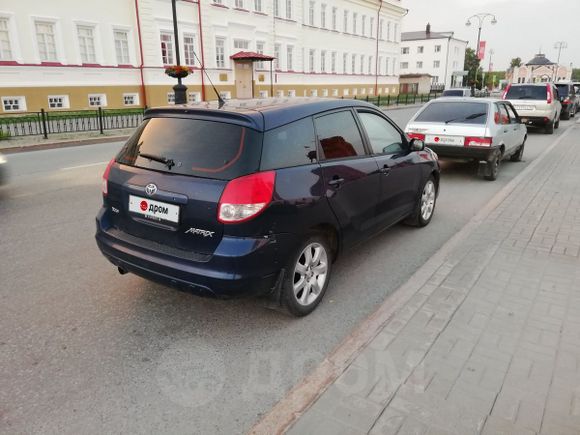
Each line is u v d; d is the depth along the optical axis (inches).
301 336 137.9
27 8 850.8
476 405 101.8
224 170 125.6
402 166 199.0
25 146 540.7
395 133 204.4
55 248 207.9
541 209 259.3
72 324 143.2
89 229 235.6
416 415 98.9
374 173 174.6
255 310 152.6
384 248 211.0
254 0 1338.6
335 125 160.9
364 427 95.6
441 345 124.4
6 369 120.5
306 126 145.8
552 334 130.0
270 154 129.9
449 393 105.6
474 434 93.7
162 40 1088.2
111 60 995.9
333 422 97.0
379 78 2190.0
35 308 152.9
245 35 1310.3
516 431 94.4
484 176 362.6
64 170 403.2
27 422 101.9
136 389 113.3
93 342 133.4
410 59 3533.5
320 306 156.0
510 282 163.2
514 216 245.3
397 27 2284.7
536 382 109.3
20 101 865.5
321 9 1684.3
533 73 3745.1
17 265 188.2
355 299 161.5
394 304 147.0
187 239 129.9
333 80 1815.9
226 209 121.8
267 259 127.6
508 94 718.5
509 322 136.3
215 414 105.2
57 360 124.6
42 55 892.0
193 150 132.6
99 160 464.4
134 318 147.2
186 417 104.1
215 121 133.7
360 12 1937.7
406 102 1771.7
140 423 102.2
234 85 1280.8
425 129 359.9
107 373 119.3
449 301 148.9
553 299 150.7
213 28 1198.9
